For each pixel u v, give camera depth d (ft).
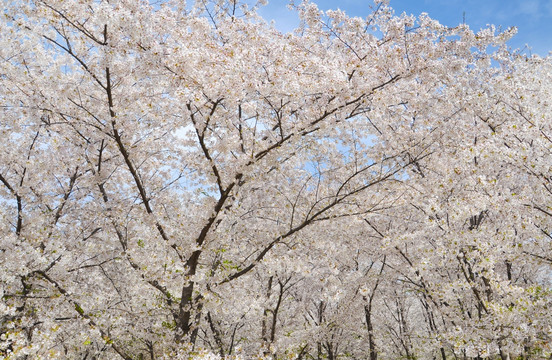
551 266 23.62
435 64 22.45
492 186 21.12
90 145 25.41
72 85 22.04
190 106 21.36
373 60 22.82
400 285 37.73
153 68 19.57
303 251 25.11
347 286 33.50
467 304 27.55
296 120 24.04
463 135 25.88
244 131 23.12
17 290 22.22
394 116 26.94
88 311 20.94
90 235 26.71
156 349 25.82
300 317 35.88
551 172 20.45
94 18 17.38
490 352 20.35
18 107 22.25
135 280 24.43
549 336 19.39
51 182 28.86
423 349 36.45
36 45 23.02
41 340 16.22
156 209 25.34
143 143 24.86
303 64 21.70
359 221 26.02
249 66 20.24
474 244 20.95
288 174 29.27
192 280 20.61
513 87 22.84
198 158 26.63
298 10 24.30
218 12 25.04
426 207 21.12
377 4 23.04
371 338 40.32
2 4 19.47
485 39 22.65
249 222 27.99
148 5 20.52
